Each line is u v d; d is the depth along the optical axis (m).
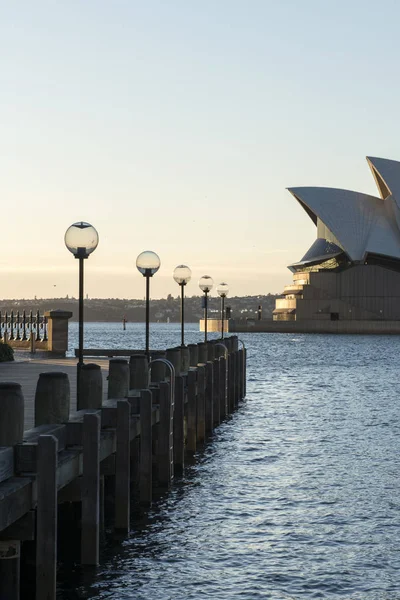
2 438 11.16
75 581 13.23
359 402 40.50
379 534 16.42
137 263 25.80
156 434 20.88
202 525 16.83
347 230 162.50
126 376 17.48
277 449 26.08
